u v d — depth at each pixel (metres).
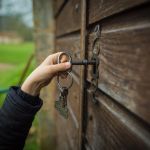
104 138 0.31
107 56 0.29
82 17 0.38
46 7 0.87
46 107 0.86
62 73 0.31
